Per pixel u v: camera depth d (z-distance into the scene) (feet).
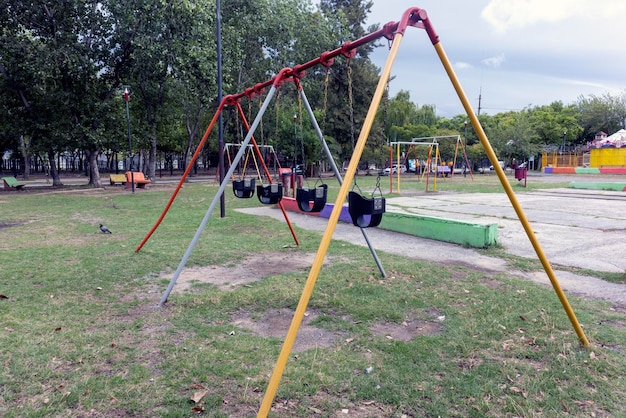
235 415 8.00
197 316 12.94
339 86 106.83
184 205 44.24
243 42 85.15
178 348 10.71
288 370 9.57
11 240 24.89
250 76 95.09
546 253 20.92
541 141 161.89
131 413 8.11
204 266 18.94
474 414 8.04
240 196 19.27
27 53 59.98
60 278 16.80
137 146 76.48
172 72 65.87
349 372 9.50
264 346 10.82
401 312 13.05
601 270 17.69
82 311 13.30
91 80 68.18
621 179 84.84
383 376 9.35
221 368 9.66
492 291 14.82
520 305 13.42
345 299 14.11
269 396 6.86
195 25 63.26
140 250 21.83
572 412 8.05
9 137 95.14
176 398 8.52
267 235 26.43
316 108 104.37
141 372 9.52
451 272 17.30
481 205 42.47
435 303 13.71
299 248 22.49
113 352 10.52
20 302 14.08
